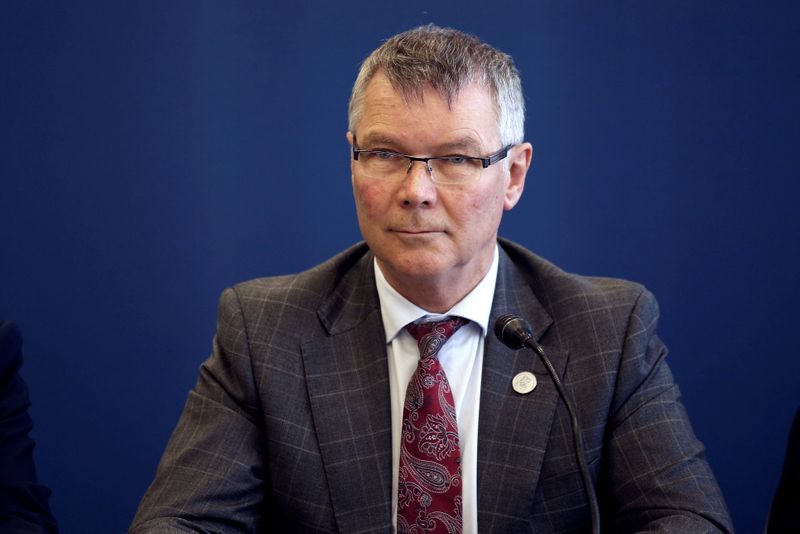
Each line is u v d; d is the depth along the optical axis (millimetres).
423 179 4703
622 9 7684
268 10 7773
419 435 4926
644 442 5047
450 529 4824
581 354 5164
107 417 7859
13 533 4949
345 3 7762
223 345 5316
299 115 7805
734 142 7645
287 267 7852
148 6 7754
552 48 7719
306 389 5160
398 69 4734
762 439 7730
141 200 7816
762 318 7691
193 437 5121
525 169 5227
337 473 5000
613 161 7734
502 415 5047
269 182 7828
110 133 7785
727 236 7688
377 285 5336
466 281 5086
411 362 5180
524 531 4887
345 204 7824
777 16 7574
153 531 4625
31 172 7781
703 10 7629
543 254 7785
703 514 4781
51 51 7730
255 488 5082
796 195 7617
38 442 7816
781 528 5043
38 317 7812
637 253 7746
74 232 7805
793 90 7586
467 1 7742
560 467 4984
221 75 7789
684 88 7664
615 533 5082
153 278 7852
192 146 7816
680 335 7754
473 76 4777
